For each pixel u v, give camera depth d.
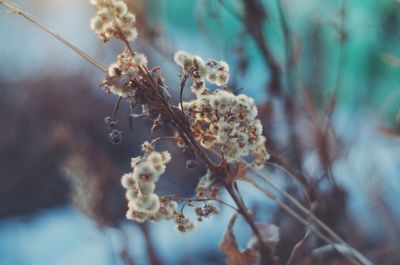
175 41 0.67
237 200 0.41
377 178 0.64
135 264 0.67
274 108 0.59
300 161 0.58
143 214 0.35
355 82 0.73
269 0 0.64
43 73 1.00
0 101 1.00
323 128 0.59
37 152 1.00
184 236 0.80
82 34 1.04
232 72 0.60
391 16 0.69
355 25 0.68
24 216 1.02
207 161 0.39
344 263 0.49
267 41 0.58
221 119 0.37
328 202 0.57
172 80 0.81
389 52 0.70
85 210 0.69
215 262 0.82
